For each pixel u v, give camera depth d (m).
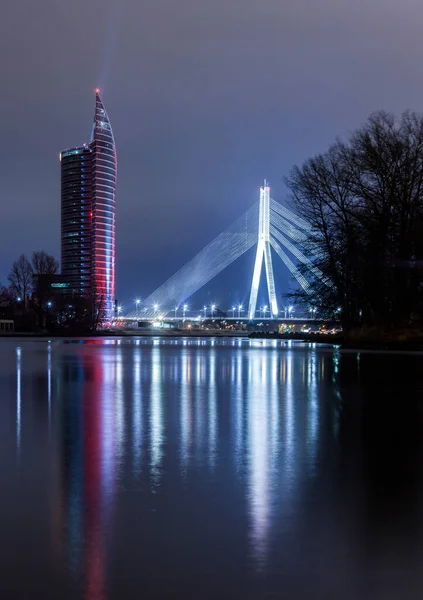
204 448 10.04
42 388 19.31
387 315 46.00
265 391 18.62
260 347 56.81
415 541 5.64
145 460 9.12
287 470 8.48
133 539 5.69
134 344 67.50
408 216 44.62
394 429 11.84
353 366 28.91
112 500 6.96
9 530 5.93
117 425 12.30
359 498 7.05
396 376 23.52
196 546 5.51
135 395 17.56
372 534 5.82
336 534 5.82
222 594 4.58
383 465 8.80
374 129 45.50
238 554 5.32
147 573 4.94
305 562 5.16
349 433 11.40
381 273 44.41
